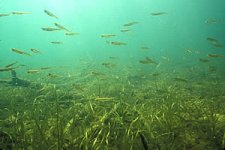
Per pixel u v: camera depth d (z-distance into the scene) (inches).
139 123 12.7
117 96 23.8
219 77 38.2
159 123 13.3
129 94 25.1
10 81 30.0
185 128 14.1
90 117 15.1
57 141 11.4
